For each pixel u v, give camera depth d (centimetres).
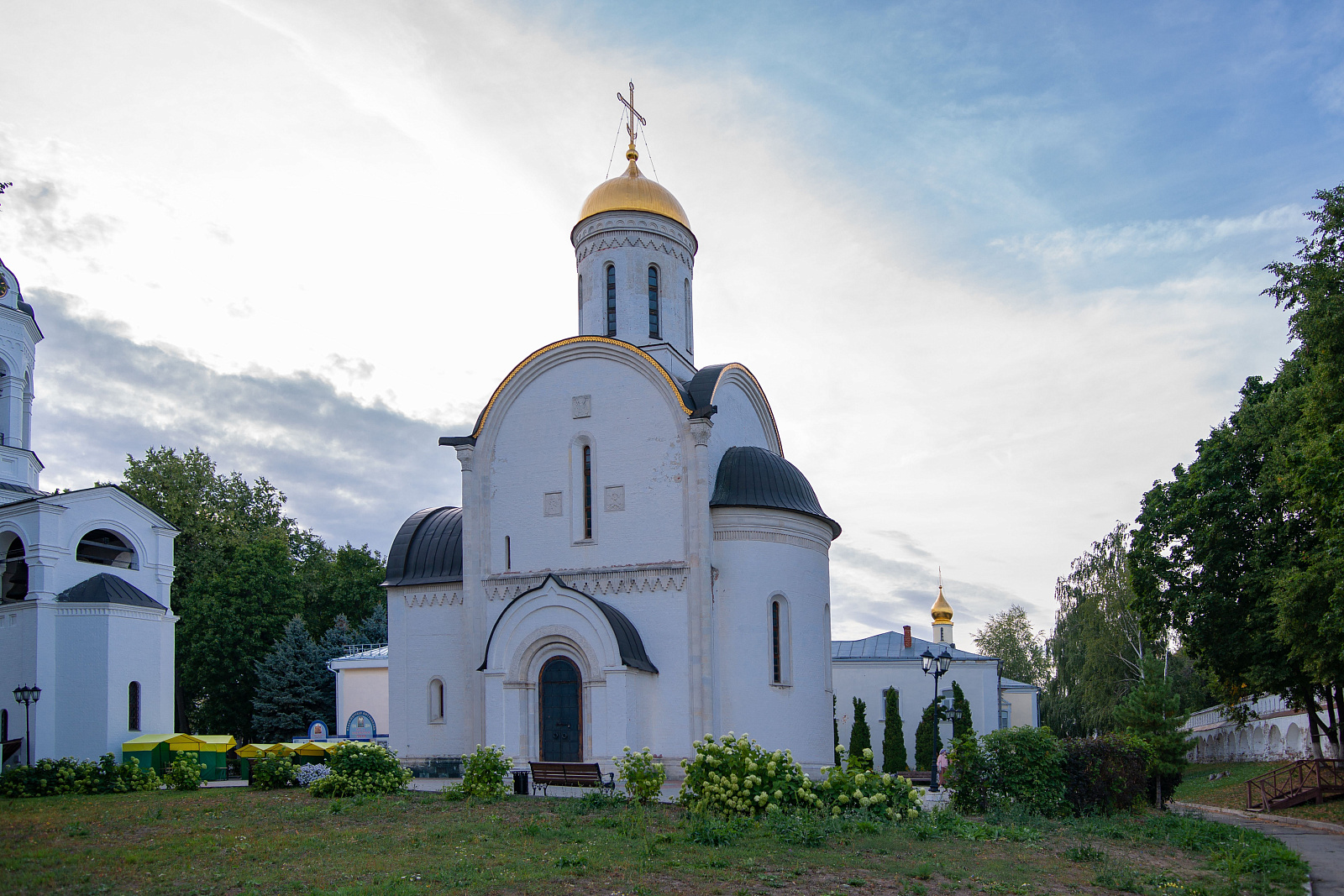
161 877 1423
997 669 5481
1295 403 3064
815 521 3384
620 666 2920
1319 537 2880
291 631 5441
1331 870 1830
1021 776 2292
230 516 6231
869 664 5491
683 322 3759
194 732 5844
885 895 1330
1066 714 6544
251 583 5584
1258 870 1677
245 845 1694
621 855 1540
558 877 1380
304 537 7019
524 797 2312
